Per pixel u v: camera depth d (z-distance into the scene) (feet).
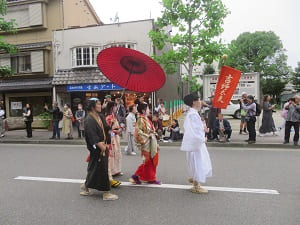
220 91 27.55
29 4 57.00
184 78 40.24
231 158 24.79
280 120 58.95
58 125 39.81
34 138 41.11
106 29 52.60
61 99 55.06
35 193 16.17
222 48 36.60
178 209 13.30
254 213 12.64
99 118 14.97
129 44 50.96
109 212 13.16
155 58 39.01
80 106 40.16
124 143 34.68
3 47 45.55
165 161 24.07
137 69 16.53
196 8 35.45
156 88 17.46
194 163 15.26
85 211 13.34
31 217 12.80
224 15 35.14
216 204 13.82
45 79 55.93
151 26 50.37
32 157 27.66
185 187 16.71
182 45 37.76
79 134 40.11
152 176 17.26
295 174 19.10
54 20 57.00
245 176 18.72
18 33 59.21
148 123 17.19
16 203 14.62
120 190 16.34
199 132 14.87
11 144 38.50
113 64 16.14
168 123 40.29
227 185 16.81
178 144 32.83
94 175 14.67
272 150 28.73
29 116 41.93
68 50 54.95
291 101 29.84
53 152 30.42
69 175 20.08
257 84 37.83
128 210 13.34
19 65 58.44
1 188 17.29
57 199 15.08
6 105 59.72
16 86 55.36
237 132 41.01
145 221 12.09
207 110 37.70
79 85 50.90
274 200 14.21
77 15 62.64
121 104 34.71
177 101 74.74
